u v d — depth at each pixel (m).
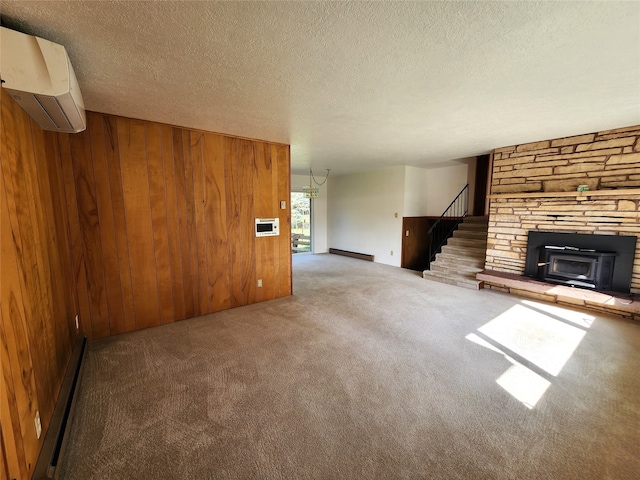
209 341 3.02
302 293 4.75
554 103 2.66
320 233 9.05
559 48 1.73
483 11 1.39
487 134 3.79
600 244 3.67
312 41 1.66
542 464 1.54
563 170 3.99
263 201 4.21
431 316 3.69
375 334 3.17
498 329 3.28
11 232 1.48
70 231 2.81
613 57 1.83
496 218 4.71
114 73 2.04
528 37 1.61
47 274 2.07
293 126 3.39
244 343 2.97
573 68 1.98
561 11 1.39
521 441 1.70
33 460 1.46
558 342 2.94
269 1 1.32
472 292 4.74
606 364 2.52
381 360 2.62
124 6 1.35
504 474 1.49
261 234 4.22
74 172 2.80
